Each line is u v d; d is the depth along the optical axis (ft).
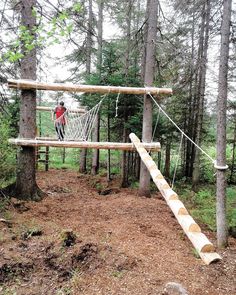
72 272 19.42
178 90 54.39
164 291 16.93
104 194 43.39
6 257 20.01
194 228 16.52
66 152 89.66
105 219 29.14
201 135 61.62
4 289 18.10
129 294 17.08
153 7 39.14
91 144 34.65
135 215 30.60
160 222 29.30
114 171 64.34
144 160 29.09
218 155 25.95
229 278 19.79
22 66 32.35
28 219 27.27
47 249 21.15
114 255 20.72
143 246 23.16
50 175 55.77
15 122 48.39
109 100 47.78
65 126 38.19
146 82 39.42
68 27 17.40
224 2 25.67
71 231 22.06
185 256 22.39
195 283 18.61
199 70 54.95
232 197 39.86
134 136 37.06
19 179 32.78
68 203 33.68
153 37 39.22
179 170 66.74
